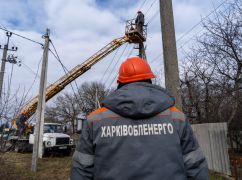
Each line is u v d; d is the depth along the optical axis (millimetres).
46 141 19266
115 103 1800
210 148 9133
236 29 9148
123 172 1646
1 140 7059
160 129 1743
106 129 1779
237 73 9180
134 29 21188
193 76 14719
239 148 10336
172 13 5934
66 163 15328
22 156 18094
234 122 10906
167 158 1668
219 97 10828
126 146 1708
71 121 67062
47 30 14820
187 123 1847
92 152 1817
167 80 5523
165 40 5738
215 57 9867
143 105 1752
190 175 1737
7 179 8297
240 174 7754
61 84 24172
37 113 13750
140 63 2020
